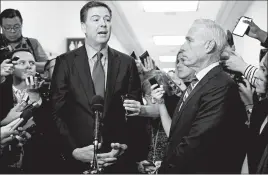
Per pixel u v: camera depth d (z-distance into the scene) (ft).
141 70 8.04
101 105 6.05
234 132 5.47
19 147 7.82
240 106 5.69
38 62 8.77
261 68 7.00
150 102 7.87
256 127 6.89
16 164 7.79
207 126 5.33
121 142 7.25
